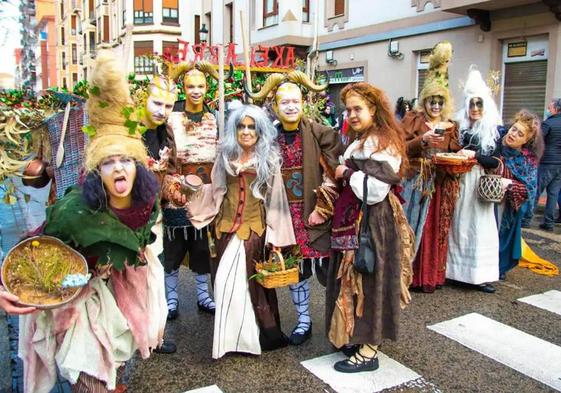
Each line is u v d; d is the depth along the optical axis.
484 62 10.15
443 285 4.65
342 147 3.31
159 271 2.63
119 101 2.31
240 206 3.21
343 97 3.04
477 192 4.37
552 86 9.03
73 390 2.28
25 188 5.95
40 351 2.26
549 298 4.34
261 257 3.23
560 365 3.23
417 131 4.26
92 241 2.15
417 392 2.91
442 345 3.47
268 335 3.30
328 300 3.14
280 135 3.34
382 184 2.87
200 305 4.04
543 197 9.12
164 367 3.16
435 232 4.36
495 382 3.03
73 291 2.13
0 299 2.04
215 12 20.14
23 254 2.16
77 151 2.96
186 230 3.71
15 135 3.19
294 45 15.17
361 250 2.92
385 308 3.04
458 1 9.63
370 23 12.84
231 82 6.17
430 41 11.30
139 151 2.28
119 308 2.42
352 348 3.28
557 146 6.62
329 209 3.15
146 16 24.66
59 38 46.69
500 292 4.48
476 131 4.39
